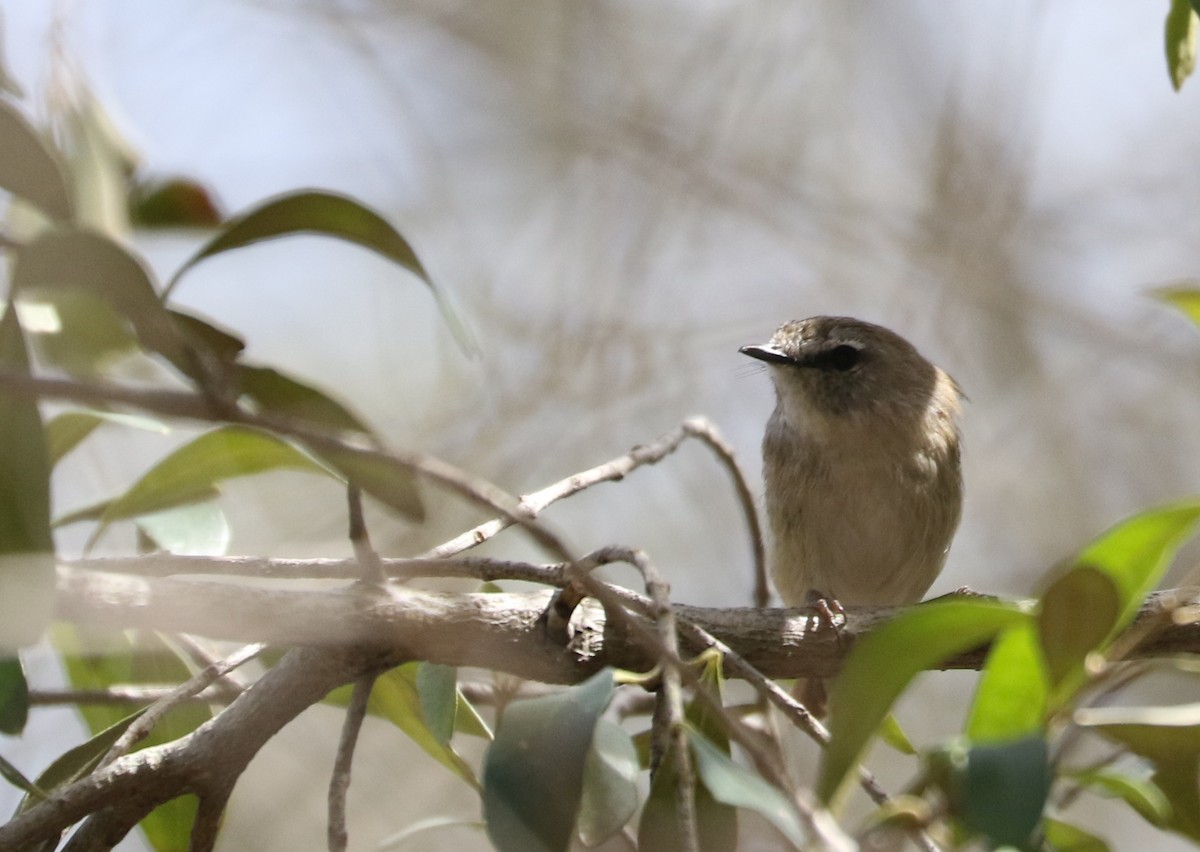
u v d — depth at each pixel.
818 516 10.71
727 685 11.27
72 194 4.34
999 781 4.21
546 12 16.52
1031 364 16.64
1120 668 5.88
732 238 16.33
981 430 16.41
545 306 15.06
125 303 4.10
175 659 6.79
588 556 5.54
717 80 16.66
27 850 5.23
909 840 4.62
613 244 15.66
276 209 4.61
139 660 6.80
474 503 4.23
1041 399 16.44
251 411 4.07
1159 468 16.59
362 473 4.63
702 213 16.08
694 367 15.23
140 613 5.45
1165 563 4.46
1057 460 16.23
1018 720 4.55
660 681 5.07
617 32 16.66
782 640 6.64
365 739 11.45
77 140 7.09
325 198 4.62
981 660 6.26
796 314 15.91
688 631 5.49
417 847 11.05
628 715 7.64
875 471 10.55
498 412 14.19
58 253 3.97
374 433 4.73
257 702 5.57
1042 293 16.83
